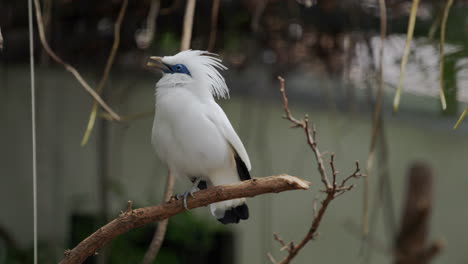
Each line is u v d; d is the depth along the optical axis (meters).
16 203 12.37
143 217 5.23
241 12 9.65
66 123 12.70
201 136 6.01
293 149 14.66
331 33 10.11
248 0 9.34
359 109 14.30
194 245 12.32
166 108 6.07
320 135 14.94
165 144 6.18
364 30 9.65
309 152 14.90
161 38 10.51
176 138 6.09
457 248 17.06
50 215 12.52
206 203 5.32
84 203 12.55
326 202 5.71
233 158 6.41
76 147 12.76
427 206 12.97
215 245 12.84
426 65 9.09
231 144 6.23
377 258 15.52
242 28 10.08
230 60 11.30
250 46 10.48
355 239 15.29
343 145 15.10
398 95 5.82
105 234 5.14
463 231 17.23
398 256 13.10
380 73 6.76
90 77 12.34
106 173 9.85
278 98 13.97
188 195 5.32
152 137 6.32
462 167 17.17
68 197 12.59
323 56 10.77
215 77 6.41
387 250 13.66
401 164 16.16
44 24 8.20
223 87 6.51
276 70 11.00
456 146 17.05
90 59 10.77
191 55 6.43
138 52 10.71
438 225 16.88
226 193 5.26
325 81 12.26
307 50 10.73
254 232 14.30
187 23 6.79
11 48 10.66
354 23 9.55
